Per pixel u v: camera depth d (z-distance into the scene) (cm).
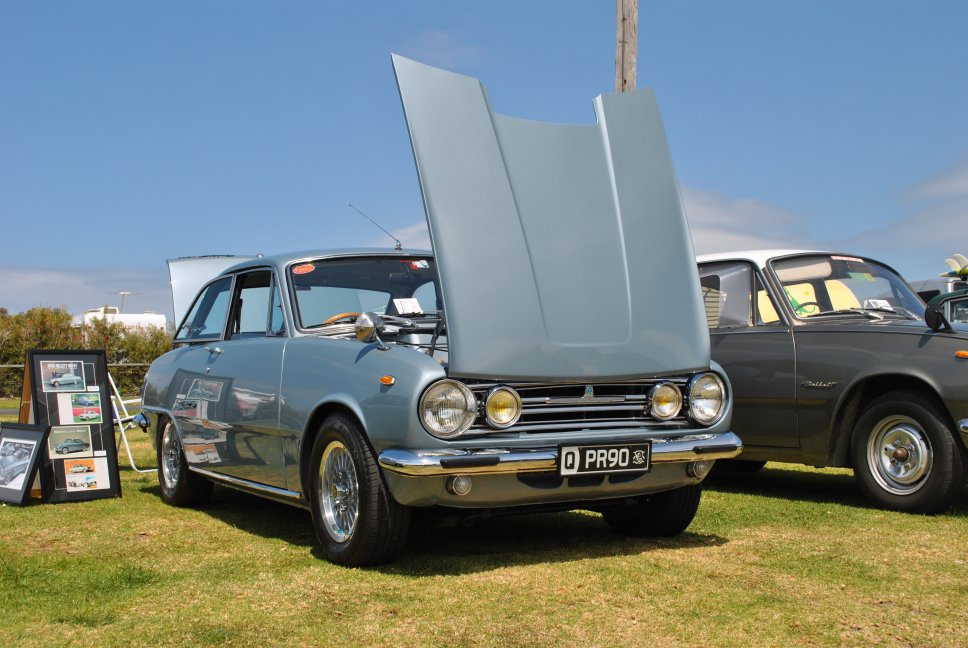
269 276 530
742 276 689
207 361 573
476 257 409
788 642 318
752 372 660
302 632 327
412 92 421
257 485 513
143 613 352
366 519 407
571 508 455
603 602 363
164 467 634
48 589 386
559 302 424
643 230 458
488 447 399
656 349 439
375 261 538
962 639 321
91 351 671
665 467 443
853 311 651
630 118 478
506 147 441
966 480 555
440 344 430
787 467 841
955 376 550
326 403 438
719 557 444
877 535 498
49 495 630
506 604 360
